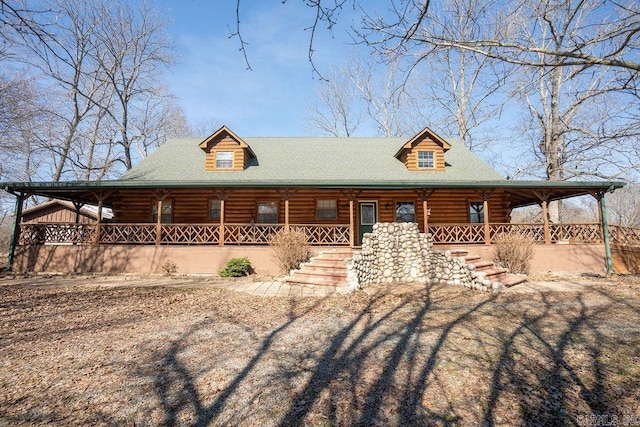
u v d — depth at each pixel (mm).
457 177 14438
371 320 5879
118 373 3752
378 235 10102
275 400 3156
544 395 3193
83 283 9875
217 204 14633
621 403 3037
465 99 22078
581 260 12008
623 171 14617
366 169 14938
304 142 17812
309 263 10555
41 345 4633
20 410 2994
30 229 11875
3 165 20859
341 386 3424
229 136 14875
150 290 8828
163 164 15062
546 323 5535
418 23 3426
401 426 2719
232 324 5684
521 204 17234
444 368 3814
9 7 3760
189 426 2758
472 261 10055
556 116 17422
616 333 4969
